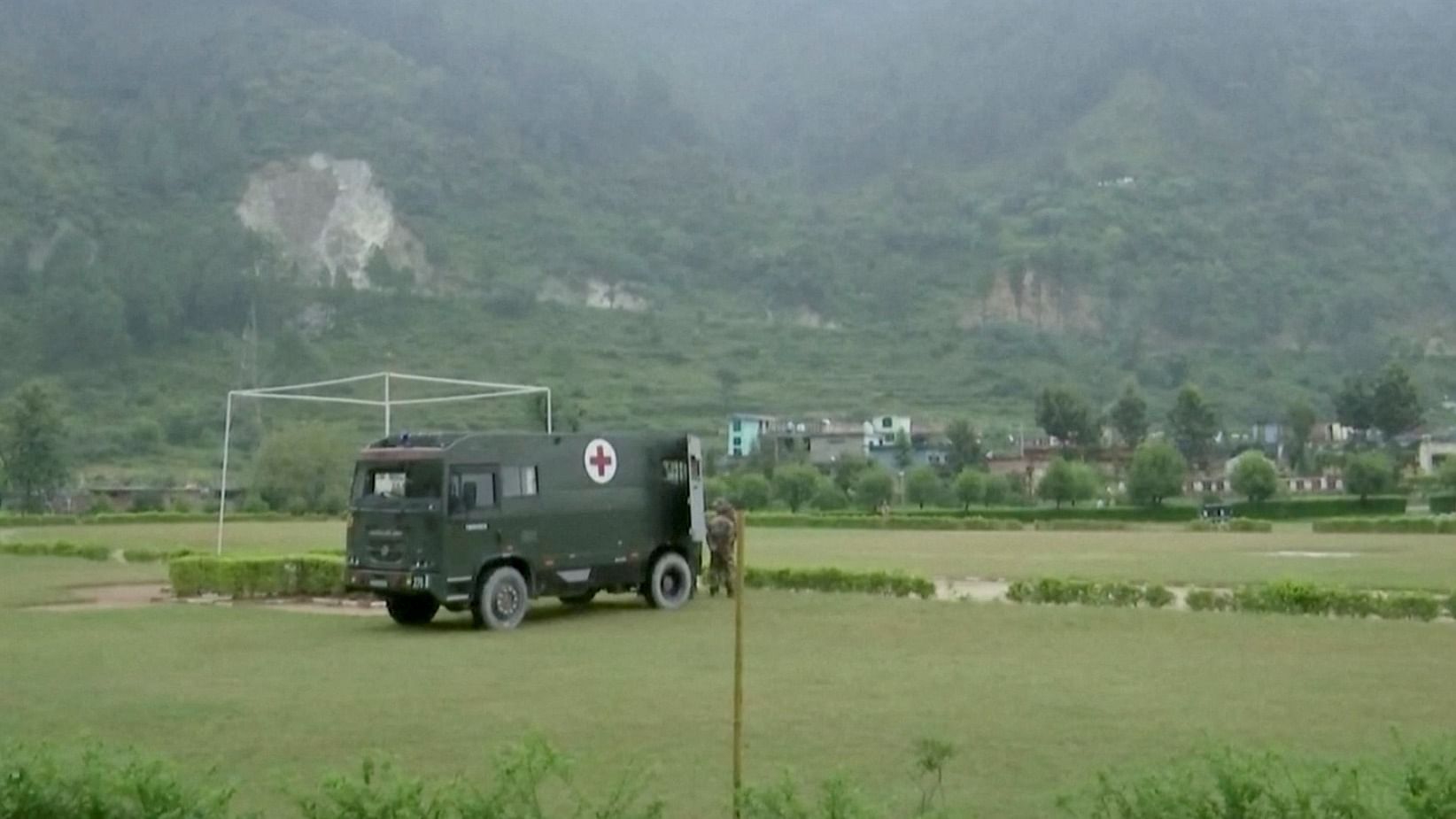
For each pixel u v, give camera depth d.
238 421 169.62
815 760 18.16
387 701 23.00
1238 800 10.16
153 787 10.77
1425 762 10.31
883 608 37.91
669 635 32.25
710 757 18.41
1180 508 110.31
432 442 34.38
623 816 12.45
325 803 11.35
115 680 25.56
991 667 26.62
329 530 86.56
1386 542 72.69
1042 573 50.72
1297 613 36.22
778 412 198.88
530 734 12.70
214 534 80.88
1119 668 26.36
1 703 23.08
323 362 195.12
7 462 122.12
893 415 192.75
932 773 17.27
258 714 21.91
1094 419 168.12
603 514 36.84
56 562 59.44
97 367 185.88
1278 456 168.75
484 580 33.75
